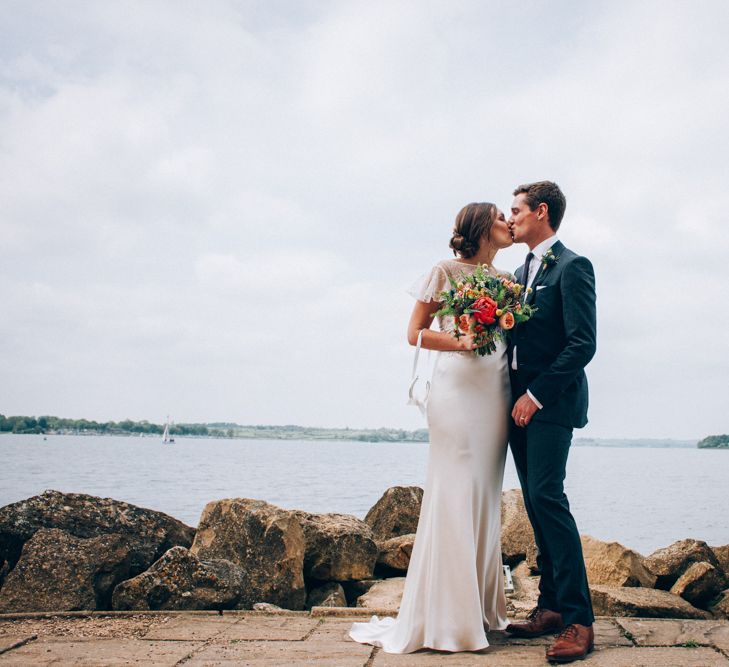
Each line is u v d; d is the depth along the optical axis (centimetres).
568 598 359
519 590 570
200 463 7419
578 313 371
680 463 10788
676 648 366
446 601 373
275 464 7706
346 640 404
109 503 646
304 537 642
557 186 402
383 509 807
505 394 401
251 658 362
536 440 371
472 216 405
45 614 477
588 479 5431
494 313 376
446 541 379
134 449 13212
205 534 659
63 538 546
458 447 387
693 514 2503
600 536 1858
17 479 4041
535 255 405
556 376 364
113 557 545
